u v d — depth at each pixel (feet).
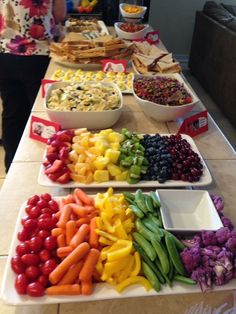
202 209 2.60
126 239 2.16
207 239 2.11
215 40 9.74
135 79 4.31
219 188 2.91
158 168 2.82
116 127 3.70
